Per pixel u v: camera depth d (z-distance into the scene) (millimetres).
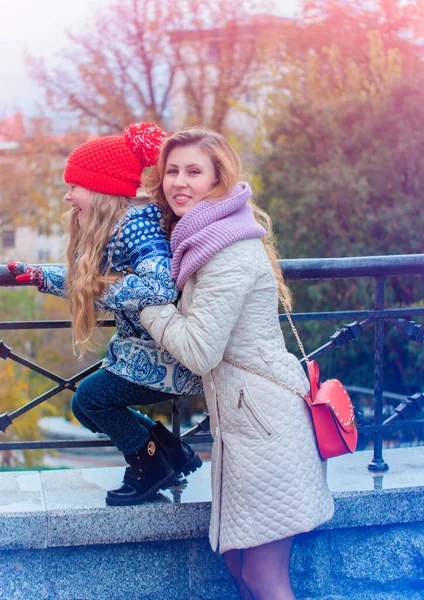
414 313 2711
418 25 12680
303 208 10734
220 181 2041
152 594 2400
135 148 2113
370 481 2596
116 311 2152
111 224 2109
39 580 2340
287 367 2035
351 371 10023
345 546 2516
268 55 14820
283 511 1972
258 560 2033
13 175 16594
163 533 2352
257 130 13086
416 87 10570
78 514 2312
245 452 1991
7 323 2484
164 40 15664
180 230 2020
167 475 2389
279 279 2260
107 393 2242
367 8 12859
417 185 10453
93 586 2367
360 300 10117
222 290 1919
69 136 16344
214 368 2039
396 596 2525
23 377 14664
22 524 2285
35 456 13258
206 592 2424
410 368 9719
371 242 10555
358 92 11367
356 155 10891
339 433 2039
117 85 15898
